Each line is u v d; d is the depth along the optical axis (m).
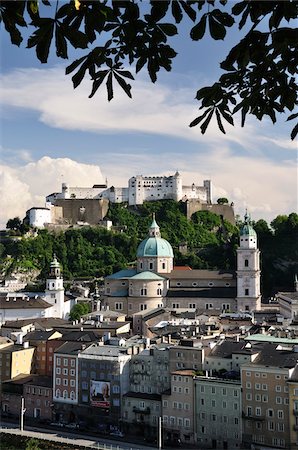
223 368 149.12
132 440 149.62
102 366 162.50
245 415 138.38
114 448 141.25
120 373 159.62
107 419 160.38
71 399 167.38
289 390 132.62
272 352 144.12
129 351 163.38
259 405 136.75
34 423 166.25
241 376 139.62
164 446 144.88
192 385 146.38
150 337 192.50
